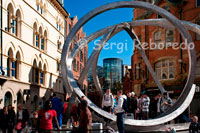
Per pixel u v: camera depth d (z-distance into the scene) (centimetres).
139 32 3500
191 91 1347
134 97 1683
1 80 2173
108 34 1488
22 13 2702
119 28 1652
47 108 841
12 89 2433
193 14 2845
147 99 1501
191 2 2878
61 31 4138
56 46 3841
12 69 2517
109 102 1302
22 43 2684
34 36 3050
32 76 2991
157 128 1252
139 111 1602
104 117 1233
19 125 1310
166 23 1644
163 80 3088
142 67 3353
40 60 3183
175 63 2972
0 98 2186
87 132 781
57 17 3931
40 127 831
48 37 3497
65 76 1366
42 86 3206
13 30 2578
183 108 1298
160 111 1541
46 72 3378
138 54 3459
